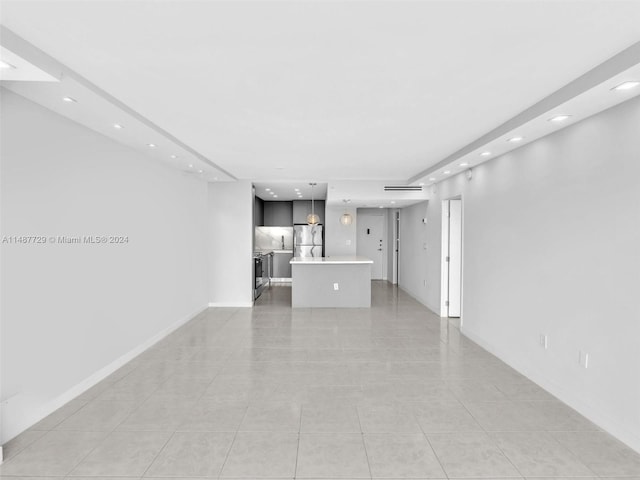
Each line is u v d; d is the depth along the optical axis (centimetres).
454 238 703
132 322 468
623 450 272
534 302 398
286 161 588
